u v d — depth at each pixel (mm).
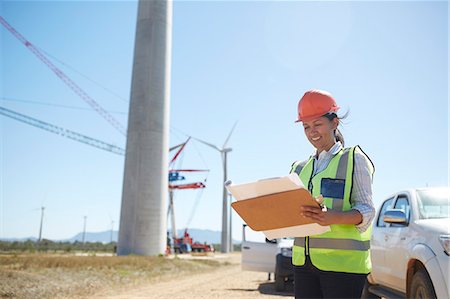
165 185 31047
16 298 7250
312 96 2346
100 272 11859
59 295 7949
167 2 33031
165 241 30578
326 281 2162
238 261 28734
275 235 2152
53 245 61375
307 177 2402
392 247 5043
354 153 2219
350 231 2166
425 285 3895
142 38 32062
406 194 5281
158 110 31266
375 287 5801
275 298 7559
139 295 8211
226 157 53281
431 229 4137
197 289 9281
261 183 1928
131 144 30672
